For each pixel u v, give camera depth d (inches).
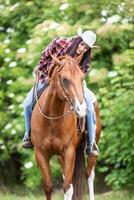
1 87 663.1
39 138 399.5
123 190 579.8
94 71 582.6
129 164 561.9
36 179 619.5
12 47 671.8
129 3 614.2
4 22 687.1
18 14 687.1
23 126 620.4
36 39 607.8
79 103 354.0
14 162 719.1
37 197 581.9
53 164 604.1
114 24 589.0
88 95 423.2
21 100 614.5
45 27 601.3
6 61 639.8
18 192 646.5
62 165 403.5
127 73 563.8
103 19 614.2
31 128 408.2
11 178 714.8
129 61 564.1
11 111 645.3
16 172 718.5
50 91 389.4
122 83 574.2
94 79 572.1
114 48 638.5
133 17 626.8
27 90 622.8
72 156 396.2
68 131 395.5
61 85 367.6
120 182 558.3
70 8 632.4
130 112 543.5
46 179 396.2
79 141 431.5
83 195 439.8
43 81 410.6
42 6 674.8
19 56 615.5
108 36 607.2
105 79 592.4
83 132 430.6
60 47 404.8
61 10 627.8
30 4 658.8
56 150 399.9
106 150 569.6
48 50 407.8
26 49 636.1
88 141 431.2
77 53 401.1
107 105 568.7
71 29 588.4
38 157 401.7
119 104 551.2
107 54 638.5
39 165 402.0
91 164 464.8
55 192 625.9
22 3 678.5
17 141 639.8
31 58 612.1
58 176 615.5
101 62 628.7
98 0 628.7
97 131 463.2
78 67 366.9
